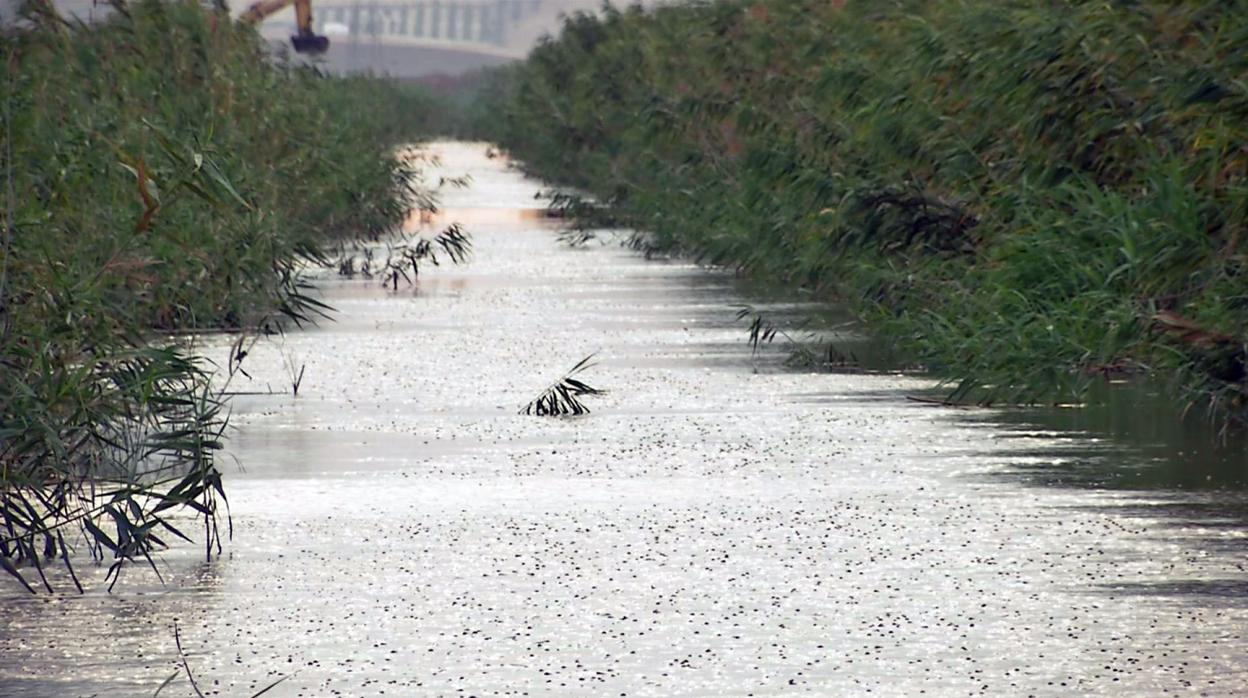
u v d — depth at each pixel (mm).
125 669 28734
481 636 30406
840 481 43938
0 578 34969
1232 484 43000
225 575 34875
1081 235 59219
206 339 72125
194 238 67438
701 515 40062
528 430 51875
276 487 43656
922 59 73062
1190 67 56344
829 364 65188
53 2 72312
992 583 33719
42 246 46594
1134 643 29703
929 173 74312
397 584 34031
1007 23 67938
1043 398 56344
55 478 40562
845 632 30500
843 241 74125
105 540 35188
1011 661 28734
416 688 27594
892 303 72938
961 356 60312
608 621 31328
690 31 122000
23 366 40688
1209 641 29766
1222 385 51438
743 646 29734
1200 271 53500
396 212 135625
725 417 53875
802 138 89500
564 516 40062
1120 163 63031
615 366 65000
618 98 164375
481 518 39938
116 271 54625
